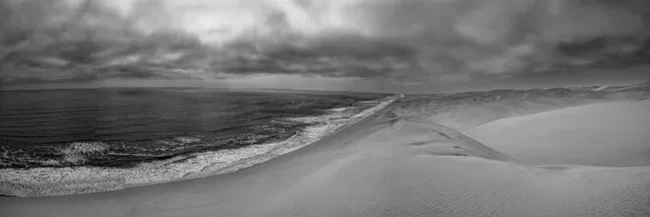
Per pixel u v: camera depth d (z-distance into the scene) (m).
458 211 6.80
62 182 14.02
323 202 8.59
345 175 10.44
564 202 6.65
